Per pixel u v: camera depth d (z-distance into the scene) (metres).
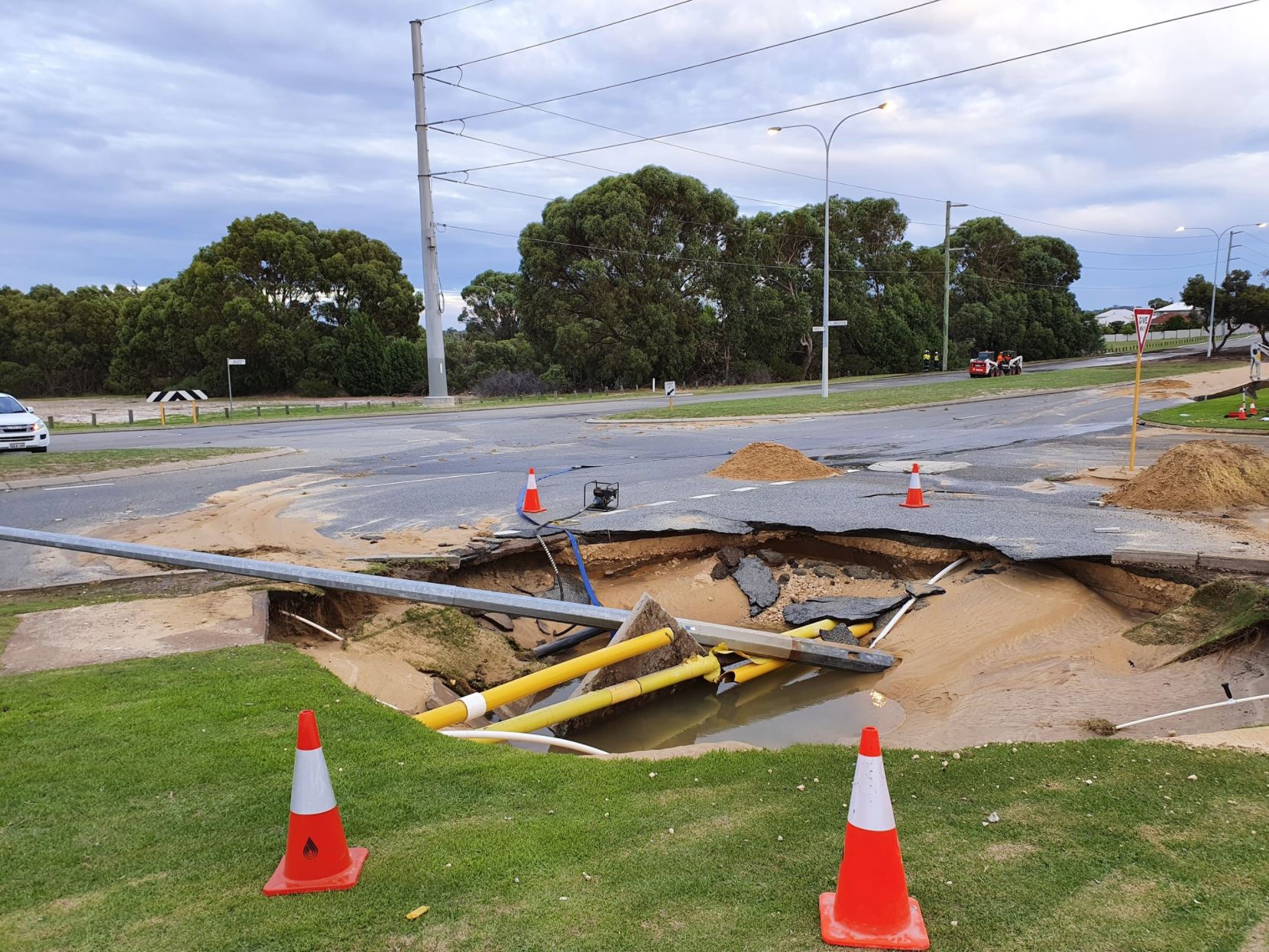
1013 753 4.97
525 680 6.41
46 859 3.64
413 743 4.95
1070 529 10.35
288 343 59.28
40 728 5.02
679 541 10.95
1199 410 26.06
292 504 13.40
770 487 14.10
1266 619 6.82
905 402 32.41
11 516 12.55
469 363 63.62
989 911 3.22
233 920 3.18
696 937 3.05
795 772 4.68
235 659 6.36
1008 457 17.44
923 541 10.19
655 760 4.87
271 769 4.52
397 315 66.19
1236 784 4.43
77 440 25.17
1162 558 8.46
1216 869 3.53
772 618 9.65
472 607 7.52
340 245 65.56
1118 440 20.06
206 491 14.69
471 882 3.45
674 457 18.67
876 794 3.07
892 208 73.81
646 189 56.16
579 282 54.12
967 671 7.77
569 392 52.78
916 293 74.88
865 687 8.04
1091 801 4.25
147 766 4.55
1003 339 80.06
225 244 61.09
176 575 8.89
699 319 59.19
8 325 69.62
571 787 4.44
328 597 8.63
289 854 3.43
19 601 8.15
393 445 22.33
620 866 3.57
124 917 3.21
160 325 63.72
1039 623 8.41
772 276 64.94
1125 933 3.07
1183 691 6.43
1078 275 97.88
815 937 3.05
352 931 3.11
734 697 8.13
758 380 60.69
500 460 18.81
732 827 3.95
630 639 7.47
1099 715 6.21
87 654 6.51
